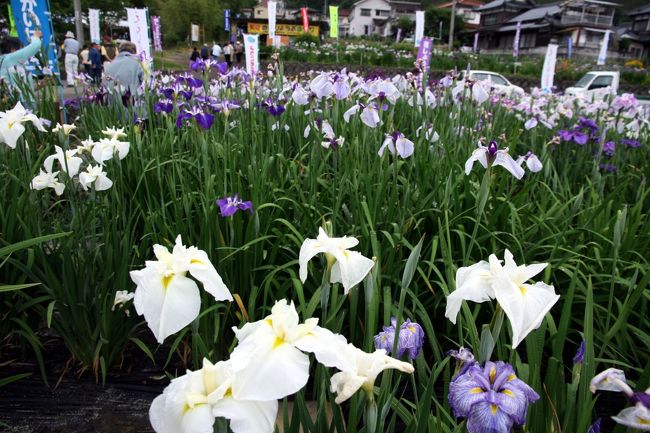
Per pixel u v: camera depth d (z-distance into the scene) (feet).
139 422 8.29
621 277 10.28
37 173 13.21
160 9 165.89
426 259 10.65
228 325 9.98
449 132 15.71
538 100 25.35
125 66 23.15
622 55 188.14
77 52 43.06
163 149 14.47
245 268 9.54
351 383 3.76
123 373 9.45
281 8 272.92
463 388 4.43
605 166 18.19
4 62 20.56
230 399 3.44
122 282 9.02
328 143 12.99
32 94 20.21
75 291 8.95
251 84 16.71
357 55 93.86
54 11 95.35
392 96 14.67
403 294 5.00
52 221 11.69
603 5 187.52
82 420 8.28
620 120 24.38
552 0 258.16
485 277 4.38
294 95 16.16
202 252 4.55
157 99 20.85
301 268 4.89
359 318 9.52
